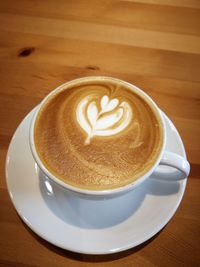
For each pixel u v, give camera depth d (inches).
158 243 6.8
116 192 5.8
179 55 10.1
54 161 6.2
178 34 10.6
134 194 7.1
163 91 9.3
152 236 6.5
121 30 10.6
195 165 7.9
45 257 6.6
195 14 11.1
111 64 9.9
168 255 6.7
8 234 6.9
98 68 9.8
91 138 6.6
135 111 7.2
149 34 10.6
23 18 10.8
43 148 6.4
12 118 8.7
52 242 6.3
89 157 6.3
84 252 6.2
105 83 7.7
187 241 6.9
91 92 7.5
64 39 10.4
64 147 6.5
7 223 7.0
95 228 6.6
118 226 6.6
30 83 9.4
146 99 7.4
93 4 11.3
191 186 7.6
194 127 8.6
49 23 10.8
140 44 10.3
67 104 7.2
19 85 9.3
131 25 10.8
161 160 6.4
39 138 6.6
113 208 6.9
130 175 6.1
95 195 5.8
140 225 6.6
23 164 7.4
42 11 11.0
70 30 10.6
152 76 9.6
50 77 9.5
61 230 6.5
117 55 10.1
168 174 6.9
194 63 9.9
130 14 11.1
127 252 6.7
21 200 6.8
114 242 6.3
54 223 6.6
